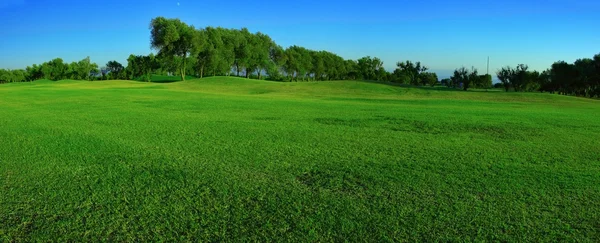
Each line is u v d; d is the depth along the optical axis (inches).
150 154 346.6
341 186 258.4
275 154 352.5
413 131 508.1
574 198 237.6
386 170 299.1
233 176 278.4
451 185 261.9
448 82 3075.8
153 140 416.8
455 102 1211.2
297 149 376.8
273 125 548.7
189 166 304.7
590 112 880.9
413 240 182.9
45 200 227.9
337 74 4879.4
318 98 1348.4
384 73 4594.0
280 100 1122.0
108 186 253.3
